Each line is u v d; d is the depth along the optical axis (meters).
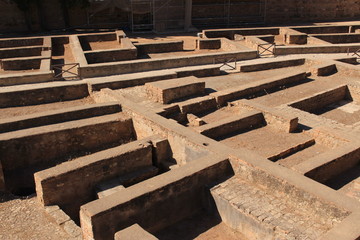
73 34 26.97
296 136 12.66
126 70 19.22
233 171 9.92
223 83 17.73
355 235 7.01
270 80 16.88
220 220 9.34
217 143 10.78
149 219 8.84
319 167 9.80
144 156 11.49
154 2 29.12
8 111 15.38
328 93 16.23
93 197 10.77
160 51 23.92
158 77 17.42
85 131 13.11
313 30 28.50
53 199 10.16
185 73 18.17
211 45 24.69
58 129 12.69
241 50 22.05
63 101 16.55
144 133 13.23
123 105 14.12
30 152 12.42
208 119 14.27
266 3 33.28
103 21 30.05
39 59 19.97
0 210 10.21
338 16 34.66
